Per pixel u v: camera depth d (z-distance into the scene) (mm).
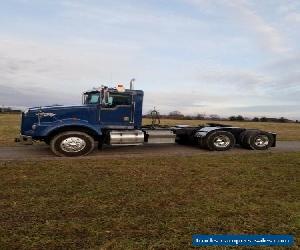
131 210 5922
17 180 7785
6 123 30891
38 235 4824
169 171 9109
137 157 11273
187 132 14625
